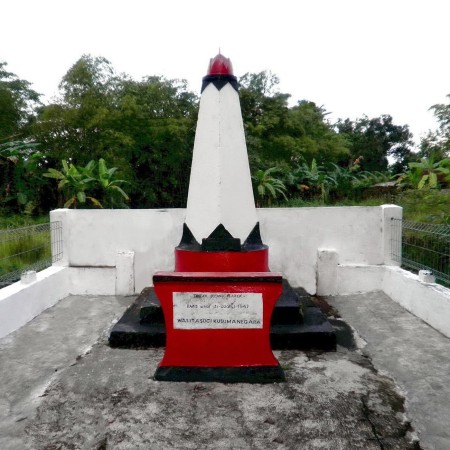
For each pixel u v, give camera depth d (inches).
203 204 144.9
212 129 144.5
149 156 605.6
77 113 538.9
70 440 87.6
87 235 201.2
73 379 114.1
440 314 148.7
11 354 131.9
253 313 111.2
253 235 148.9
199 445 85.2
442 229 162.2
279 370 111.4
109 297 196.9
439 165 319.6
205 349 112.6
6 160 472.7
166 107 616.7
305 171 631.2
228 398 103.0
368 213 197.5
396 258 195.6
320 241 197.6
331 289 195.8
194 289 111.0
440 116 396.2
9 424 93.5
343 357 127.8
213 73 146.2
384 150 1309.1
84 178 436.1
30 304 165.0
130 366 122.0
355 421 92.6
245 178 149.4
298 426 90.9
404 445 84.5
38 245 200.1
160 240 199.5
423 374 116.3
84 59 565.0
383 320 161.8
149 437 88.0
